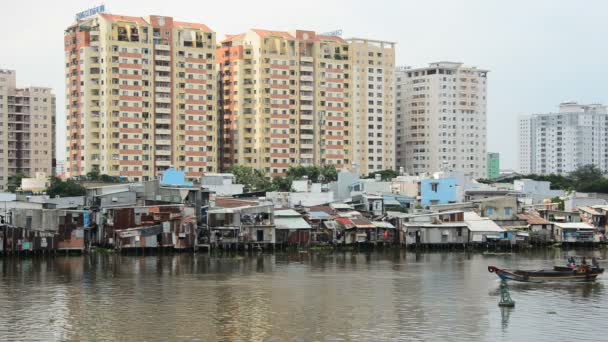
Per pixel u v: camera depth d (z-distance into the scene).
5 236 186.50
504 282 133.62
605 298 137.12
